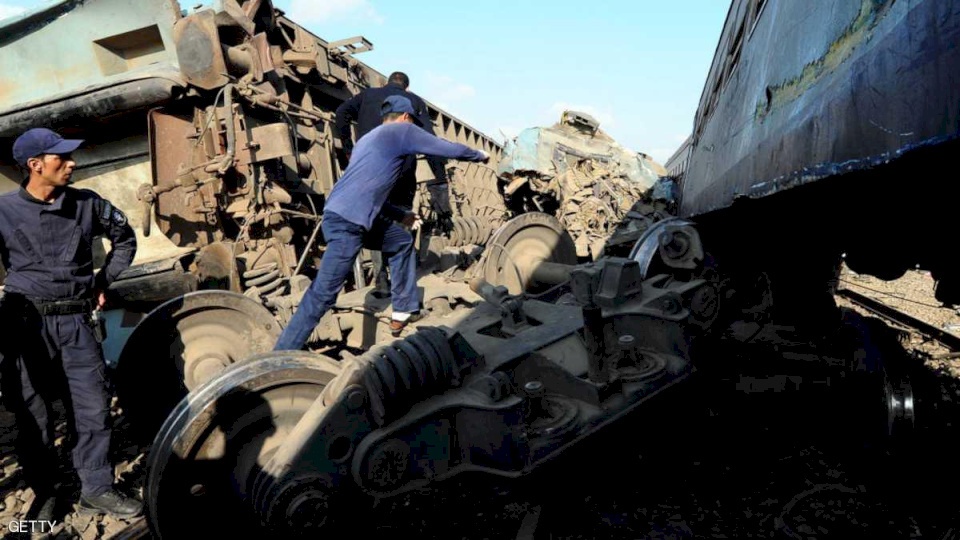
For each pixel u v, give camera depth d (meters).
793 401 3.29
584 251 7.98
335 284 3.29
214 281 4.72
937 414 2.82
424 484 2.35
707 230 4.32
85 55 5.19
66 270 3.04
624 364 2.92
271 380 2.41
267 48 5.38
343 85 7.73
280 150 5.05
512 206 9.73
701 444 3.21
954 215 1.49
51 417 3.30
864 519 2.49
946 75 0.91
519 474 2.34
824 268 3.48
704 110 5.30
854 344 3.10
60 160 2.92
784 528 2.45
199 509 2.38
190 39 4.66
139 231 5.66
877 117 1.15
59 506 3.32
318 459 2.17
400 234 3.55
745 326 3.72
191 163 5.03
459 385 2.47
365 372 2.25
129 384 3.84
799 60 1.93
